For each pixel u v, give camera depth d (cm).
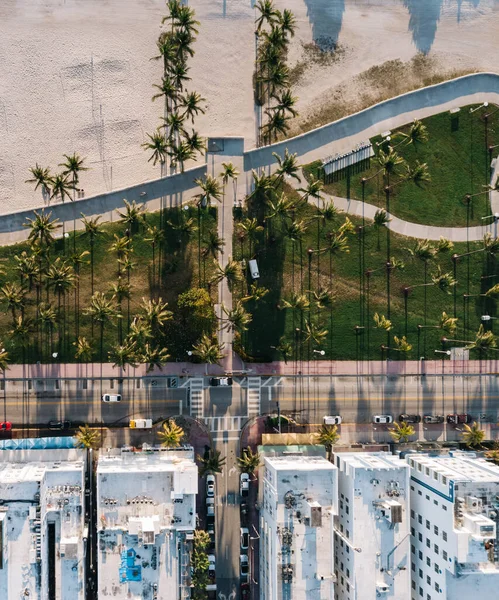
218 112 9594
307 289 9694
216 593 9538
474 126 9988
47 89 9362
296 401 9675
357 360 9794
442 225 9938
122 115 9450
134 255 9362
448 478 8106
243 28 9625
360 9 9875
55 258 9238
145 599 8369
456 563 7994
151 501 8444
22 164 9312
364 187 9819
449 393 9925
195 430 9500
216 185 8750
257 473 9638
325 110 9812
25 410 9206
